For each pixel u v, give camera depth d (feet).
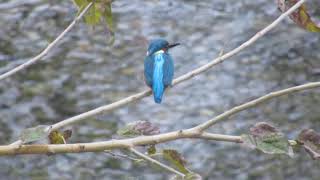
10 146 12.99
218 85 52.44
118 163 43.06
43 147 13.01
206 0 65.36
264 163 44.09
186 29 60.90
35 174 42.52
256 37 14.17
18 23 59.82
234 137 12.71
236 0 65.31
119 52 56.29
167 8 63.72
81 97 50.52
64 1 62.59
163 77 16.79
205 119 48.60
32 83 51.65
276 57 56.95
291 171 43.57
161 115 48.49
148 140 12.96
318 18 64.18
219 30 60.95
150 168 42.70
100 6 15.38
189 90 51.44
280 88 53.11
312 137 12.96
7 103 49.26
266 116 48.60
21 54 55.36
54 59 54.65
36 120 48.06
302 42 58.75
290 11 14.30
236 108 12.97
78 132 45.80
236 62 55.57
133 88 51.57
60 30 58.85
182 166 13.41
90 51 55.98
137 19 61.77
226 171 43.68
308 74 55.06
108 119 47.06
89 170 42.73
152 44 17.49
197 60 56.18
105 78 52.80
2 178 42.09
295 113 48.96
